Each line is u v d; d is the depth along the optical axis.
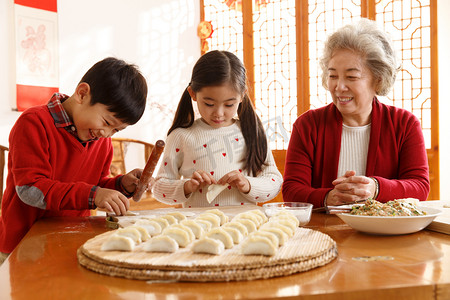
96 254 0.76
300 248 0.79
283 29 4.20
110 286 0.65
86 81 1.31
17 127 1.33
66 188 1.25
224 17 4.52
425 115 3.71
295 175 1.72
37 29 3.77
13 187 1.38
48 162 1.33
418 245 0.91
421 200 1.54
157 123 4.50
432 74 3.64
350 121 1.75
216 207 1.50
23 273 0.73
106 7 4.21
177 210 1.42
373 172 1.71
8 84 3.61
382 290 0.62
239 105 1.80
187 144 1.76
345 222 1.13
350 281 0.65
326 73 1.75
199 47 4.72
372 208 1.08
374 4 3.84
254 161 1.77
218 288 0.63
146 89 1.38
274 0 4.23
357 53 1.56
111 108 1.27
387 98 3.87
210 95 1.54
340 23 3.95
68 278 0.70
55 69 3.90
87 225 1.22
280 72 4.24
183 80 4.68
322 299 0.60
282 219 0.99
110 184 1.56
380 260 0.78
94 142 1.51
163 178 1.71
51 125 1.35
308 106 4.11
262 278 0.68
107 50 4.23
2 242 1.36
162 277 0.67
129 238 0.79
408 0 3.72
